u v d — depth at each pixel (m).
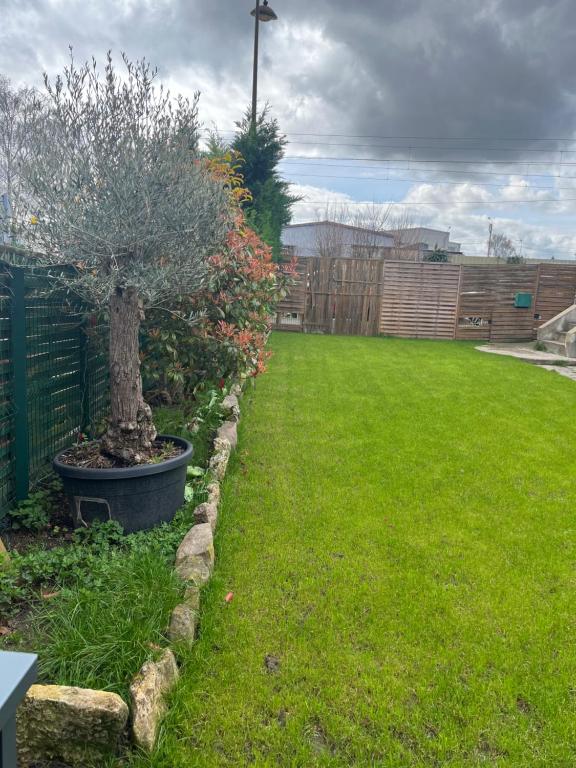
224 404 5.23
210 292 4.21
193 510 3.15
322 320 14.26
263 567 2.75
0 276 2.71
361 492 3.75
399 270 13.80
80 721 1.58
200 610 2.30
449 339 13.91
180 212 2.88
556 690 1.96
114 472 2.79
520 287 13.29
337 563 2.81
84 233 2.68
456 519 3.36
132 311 3.06
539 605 2.48
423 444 4.82
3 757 0.80
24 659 0.87
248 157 12.14
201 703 1.85
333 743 1.74
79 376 3.86
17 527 2.88
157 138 2.87
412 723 1.81
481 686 1.97
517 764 1.67
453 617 2.37
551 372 8.71
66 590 2.17
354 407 6.11
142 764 1.60
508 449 4.71
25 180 2.72
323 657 2.11
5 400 2.81
